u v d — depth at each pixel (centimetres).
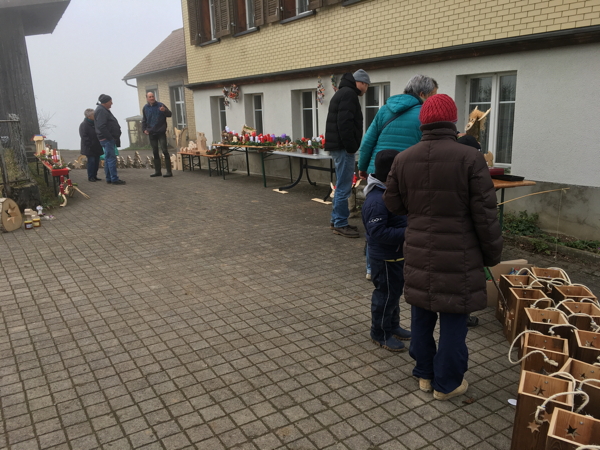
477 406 295
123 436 270
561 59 587
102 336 387
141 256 588
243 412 290
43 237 680
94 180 1162
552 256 562
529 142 635
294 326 399
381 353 356
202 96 1396
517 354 353
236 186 1050
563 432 223
